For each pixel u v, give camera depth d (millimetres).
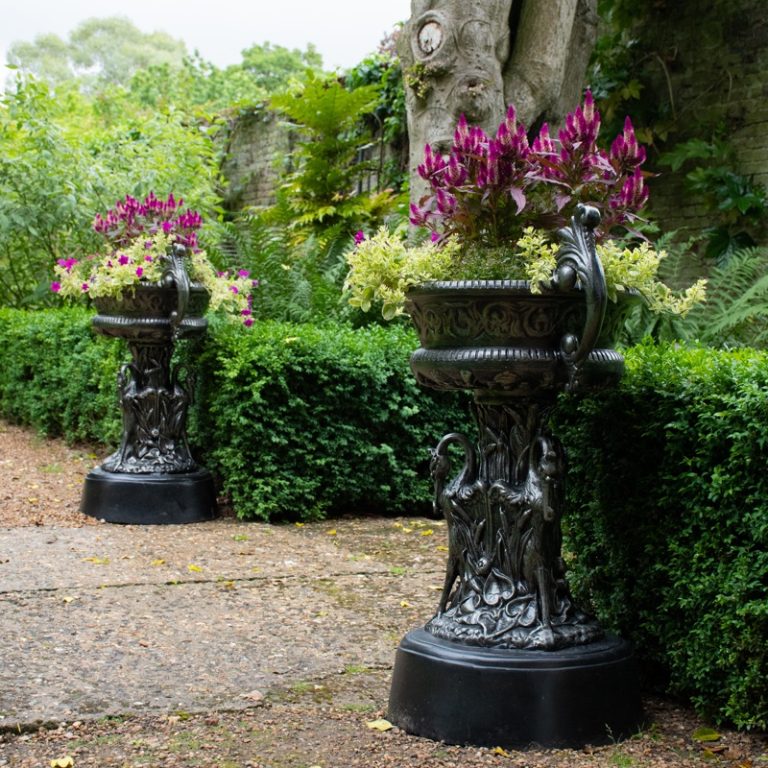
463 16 7074
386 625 4254
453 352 3113
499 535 3229
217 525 6105
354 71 11398
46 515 6242
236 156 13656
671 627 3406
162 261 5945
